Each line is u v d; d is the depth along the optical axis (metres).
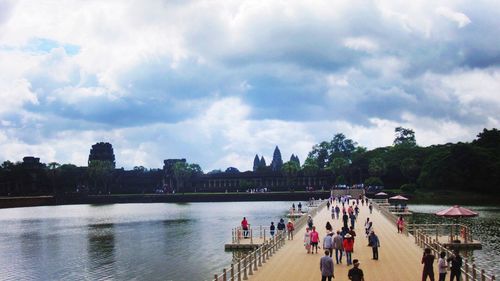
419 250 58.44
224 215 158.25
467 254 66.88
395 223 85.50
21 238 108.81
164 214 172.25
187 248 83.81
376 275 44.44
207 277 58.47
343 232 56.41
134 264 70.06
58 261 75.88
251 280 43.41
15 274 66.50
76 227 131.38
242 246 75.44
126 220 150.12
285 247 62.09
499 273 54.31
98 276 62.53
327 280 41.53
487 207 165.62
